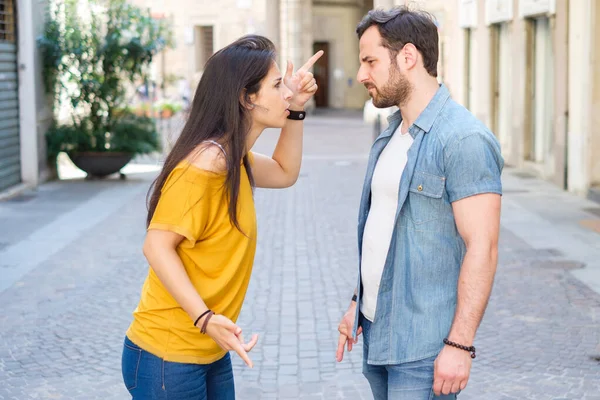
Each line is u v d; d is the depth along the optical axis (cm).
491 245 267
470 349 267
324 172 1738
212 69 270
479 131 270
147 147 1600
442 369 268
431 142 276
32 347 616
